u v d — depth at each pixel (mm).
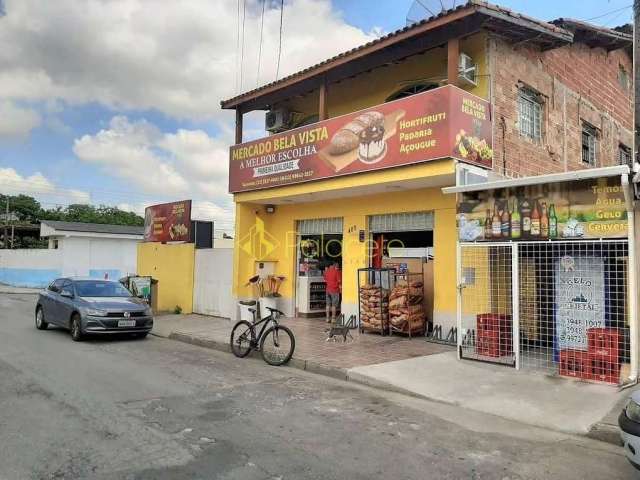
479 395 6859
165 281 17922
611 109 15734
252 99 14109
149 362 9281
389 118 10133
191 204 17516
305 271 14617
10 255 35219
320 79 12352
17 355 9625
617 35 14094
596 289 7805
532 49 11805
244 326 11594
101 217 53750
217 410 6176
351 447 4977
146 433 5254
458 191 8633
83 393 6832
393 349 9852
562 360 7641
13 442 4945
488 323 8828
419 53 10828
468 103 9531
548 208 7793
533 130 11938
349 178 11094
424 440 5246
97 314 11578
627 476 4422
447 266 10805
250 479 4164
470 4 8922
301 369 8836
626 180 6832
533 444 5207
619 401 6348
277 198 13367
